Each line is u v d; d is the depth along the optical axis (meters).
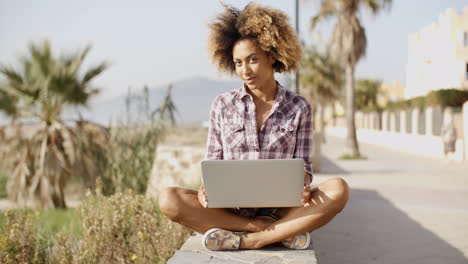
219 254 2.39
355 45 16.16
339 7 16.06
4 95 9.62
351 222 5.41
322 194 2.37
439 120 18.05
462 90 17.06
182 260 2.29
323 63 27.94
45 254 3.33
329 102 30.33
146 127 7.53
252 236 2.46
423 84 32.19
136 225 3.41
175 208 2.44
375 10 15.59
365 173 11.42
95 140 9.62
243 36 2.41
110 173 7.61
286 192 2.20
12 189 9.77
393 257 3.95
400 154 19.23
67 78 9.71
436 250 4.16
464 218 5.64
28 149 9.79
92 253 3.10
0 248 3.05
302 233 2.44
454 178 10.24
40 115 9.89
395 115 25.16
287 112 2.48
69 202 9.82
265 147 2.45
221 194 2.21
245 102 2.50
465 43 26.23
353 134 16.88
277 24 2.42
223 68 2.74
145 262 3.12
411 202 6.90
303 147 2.54
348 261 3.84
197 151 8.95
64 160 9.48
